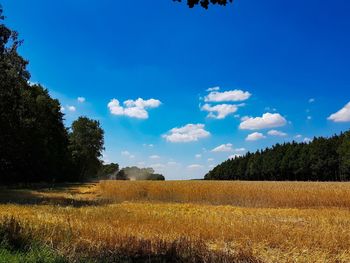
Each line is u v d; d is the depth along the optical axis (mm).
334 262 10703
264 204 31781
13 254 8844
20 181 64688
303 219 19578
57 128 78688
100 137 108625
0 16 35625
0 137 42406
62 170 84375
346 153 97062
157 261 9758
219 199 33906
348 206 31000
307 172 110688
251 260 10219
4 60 36750
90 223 15031
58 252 9211
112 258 9500
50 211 20562
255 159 142625
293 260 10672
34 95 70188
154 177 146500
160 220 16922
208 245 12164
